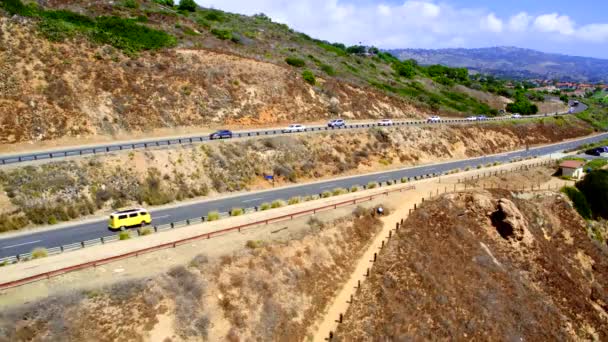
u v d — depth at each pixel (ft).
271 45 371.97
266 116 259.39
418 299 122.72
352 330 109.70
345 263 132.67
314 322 111.04
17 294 89.66
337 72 364.79
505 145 337.93
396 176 224.94
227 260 112.27
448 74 609.01
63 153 164.14
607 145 354.54
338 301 118.52
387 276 127.65
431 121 323.78
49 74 205.16
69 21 256.73
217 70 263.90
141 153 173.17
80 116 197.98
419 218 160.56
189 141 196.03
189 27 327.26
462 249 154.20
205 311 98.63
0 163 149.28
